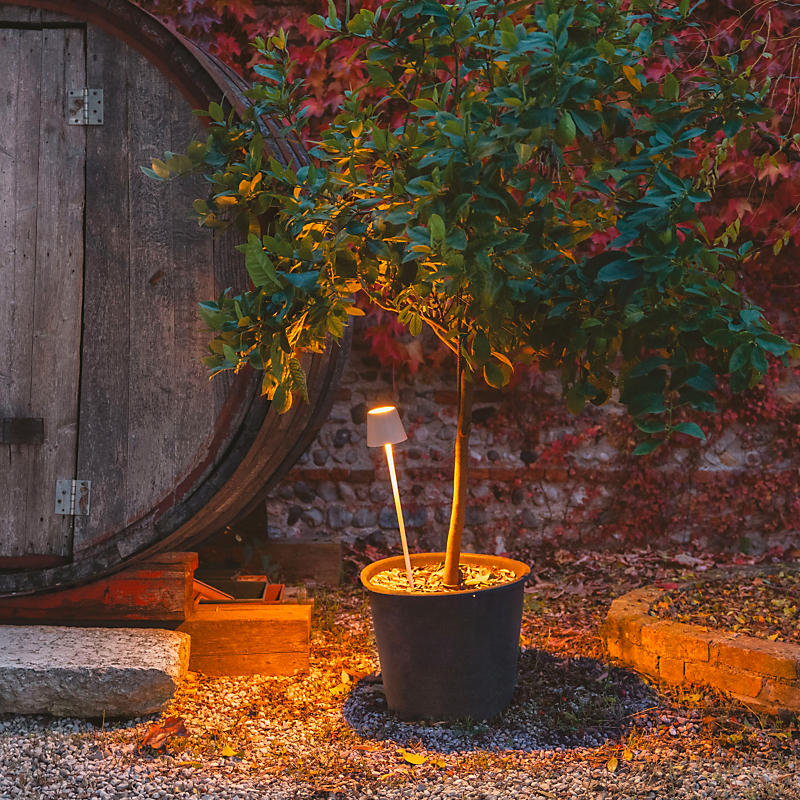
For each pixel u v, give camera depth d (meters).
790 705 3.44
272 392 3.08
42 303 3.78
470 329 3.32
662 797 2.95
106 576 3.87
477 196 2.81
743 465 5.80
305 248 2.94
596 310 3.01
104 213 3.75
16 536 3.80
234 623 3.92
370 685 3.84
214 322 2.97
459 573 3.62
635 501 5.82
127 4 3.66
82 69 3.74
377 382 5.80
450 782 3.05
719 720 3.48
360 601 5.09
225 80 3.69
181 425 3.72
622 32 3.03
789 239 5.59
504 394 5.82
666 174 2.68
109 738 3.29
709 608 4.32
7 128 3.76
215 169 3.58
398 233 3.00
